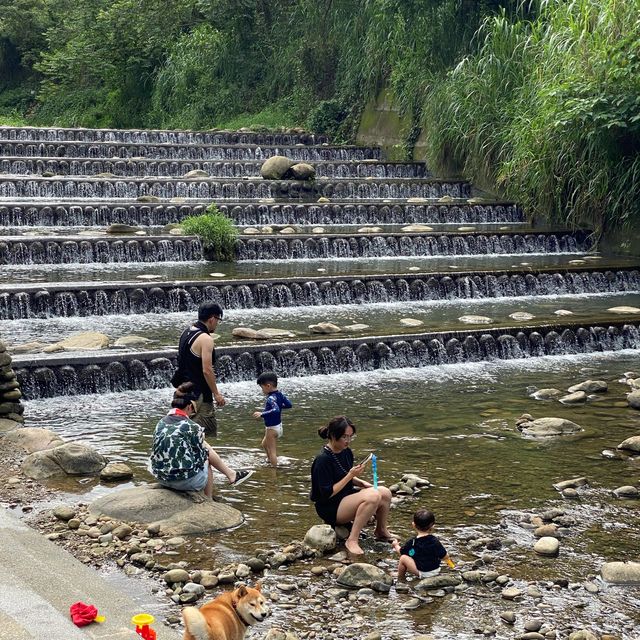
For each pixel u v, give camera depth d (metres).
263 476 9.11
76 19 42.53
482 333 14.70
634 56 20.31
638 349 15.80
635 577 6.87
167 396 12.22
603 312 16.73
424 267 19.20
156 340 13.73
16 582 5.19
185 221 20.34
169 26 40.50
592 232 22.61
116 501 7.94
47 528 7.62
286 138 32.59
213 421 9.66
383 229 22.44
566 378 13.55
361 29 32.59
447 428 10.88
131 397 12.12
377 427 10.88
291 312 16.42
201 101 38.50
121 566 6.93
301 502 8.41
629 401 12.03
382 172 28.45
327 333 14.44
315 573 6.93
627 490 8.71
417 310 16.81
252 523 7.89
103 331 14.37
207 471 8.23
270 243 20.28
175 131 31.36
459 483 8.98
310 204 23.30
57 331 14.30
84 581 6.30
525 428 10.86
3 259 18.31
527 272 18.72
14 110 45.16
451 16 27.30
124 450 9.81
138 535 7.50
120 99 41.75
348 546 7.40
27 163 25.64
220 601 5.20
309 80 36.09
